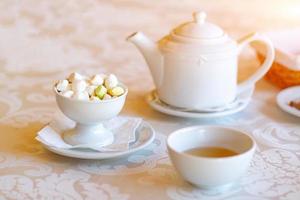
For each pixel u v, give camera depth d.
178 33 0.90
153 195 0.70
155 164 0.76
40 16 1.52
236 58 0.91
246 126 0.88
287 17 1.51
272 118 0.91
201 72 0.87
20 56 1.18
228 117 0.91
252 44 1.07
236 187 0.72
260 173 0.74
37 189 0.71
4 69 1.10
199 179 0.69
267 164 0.77
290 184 0.72
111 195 0.70
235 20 1.49
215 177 0.69
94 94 0.78
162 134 0.85
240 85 0.96
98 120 0.78
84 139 0.79
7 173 0.74
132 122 0.84
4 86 1.02
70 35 1.35
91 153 0.76
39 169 0.75
